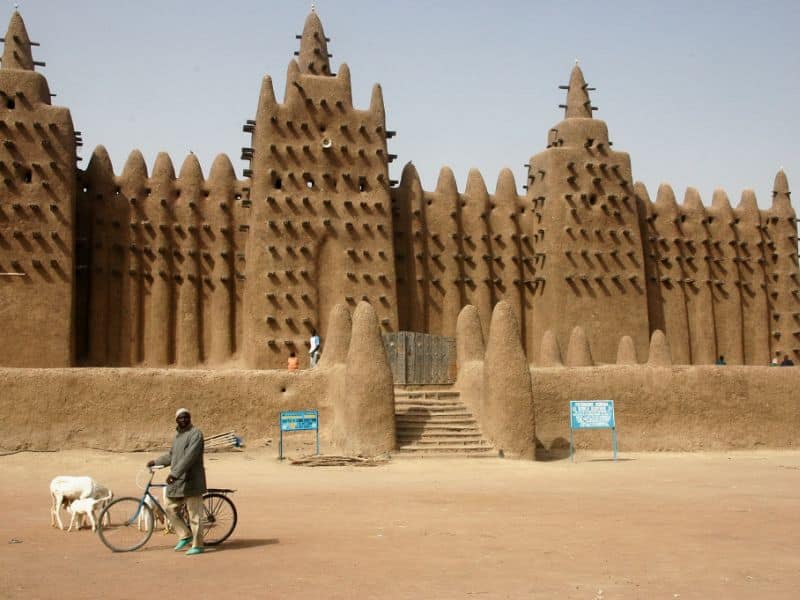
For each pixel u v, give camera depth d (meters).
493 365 22.25
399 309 33.84
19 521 13.20
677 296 36.97
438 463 20.45
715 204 38.59
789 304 38.38
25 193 29.70
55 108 30.42
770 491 16.20
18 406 21.45
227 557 10.13
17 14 31.19
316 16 35.62
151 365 31.77
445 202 35.25
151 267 32.34
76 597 8.23
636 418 24.70
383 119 33.12
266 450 22.28
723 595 8.29
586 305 34.12
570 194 34.56
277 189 31.59
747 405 25.64
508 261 35.62
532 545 10.73
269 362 30.64
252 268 31.09
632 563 9.70
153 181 32.84
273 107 31.91
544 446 23.81
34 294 29.36
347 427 21.61
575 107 35.88
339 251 31.80
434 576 9.05
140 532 12.16
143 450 21.81
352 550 10.44
